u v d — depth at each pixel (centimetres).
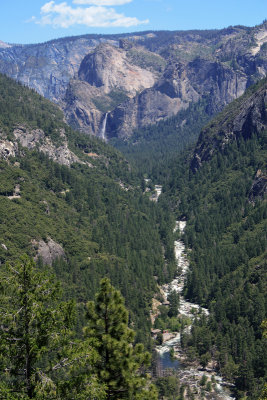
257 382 13150
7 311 4572
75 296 16950
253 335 15362
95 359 4659
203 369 14850
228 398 12938
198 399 12825
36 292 4722
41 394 4431
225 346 15212
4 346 4541
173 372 14375
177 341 17062
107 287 5066
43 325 4716
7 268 4747
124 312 5084
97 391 4566
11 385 4544
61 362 4716
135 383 4900
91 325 5059
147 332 17075
